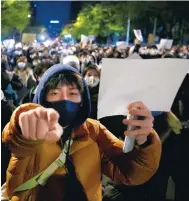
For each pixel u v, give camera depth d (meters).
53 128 0.89
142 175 1.32
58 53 13.18
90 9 25.61
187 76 2.92
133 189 2.33
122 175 1.37
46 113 0.88
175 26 25.53
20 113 0.97
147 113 1.11
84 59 9.25
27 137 0.89
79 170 1.29
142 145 1.23
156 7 24.83
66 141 1.29
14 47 13.60
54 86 1.23
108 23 25.45
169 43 11.84
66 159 1.28
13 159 1.25
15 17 20.59
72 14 31.00
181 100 2.99
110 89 1.16
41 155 1.25
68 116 1.25
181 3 24.95
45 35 25.77
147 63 1.14
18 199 1.26
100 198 1.37
